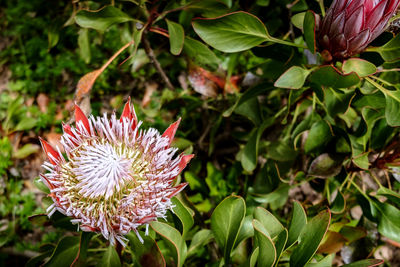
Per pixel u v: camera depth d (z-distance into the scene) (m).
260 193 0.73
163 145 0.50
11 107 0.95
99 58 1.05
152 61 0.75
